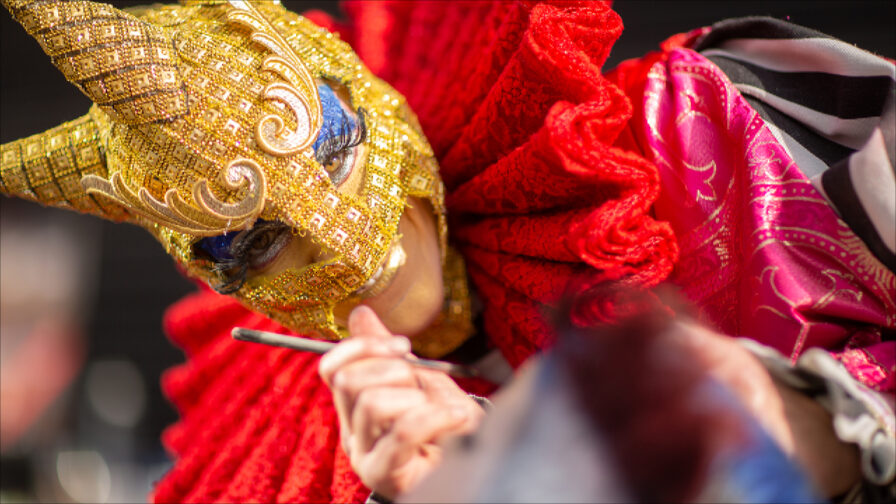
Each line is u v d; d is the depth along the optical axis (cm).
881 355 68
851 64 79
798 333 71
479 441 45
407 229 80
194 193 70
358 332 59
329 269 74
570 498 39
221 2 78
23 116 288
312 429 88
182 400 109
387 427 55
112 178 73
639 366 42
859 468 58
